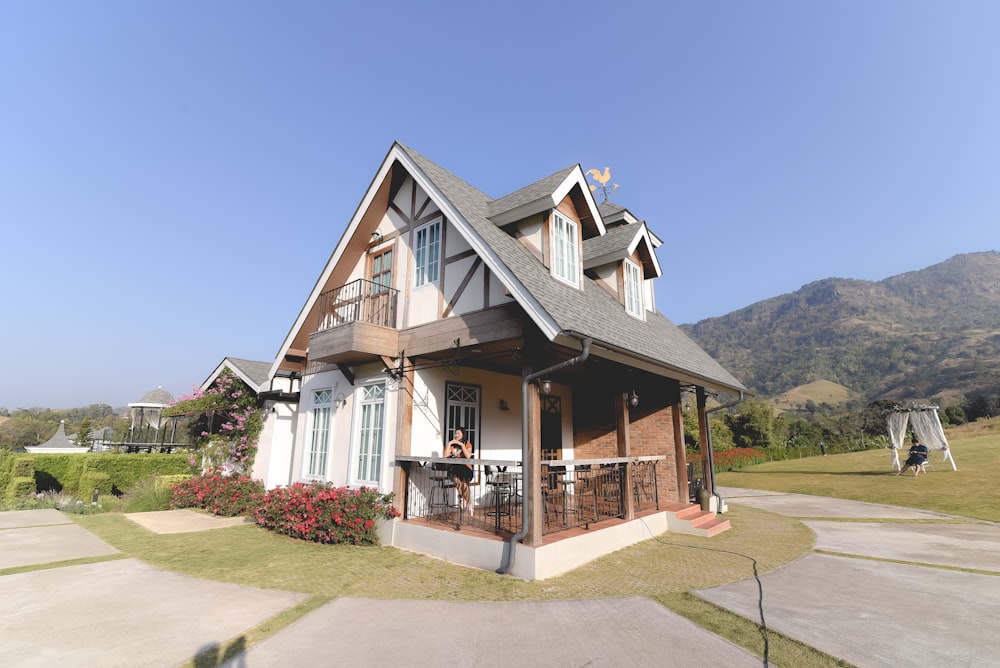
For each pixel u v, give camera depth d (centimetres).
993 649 420
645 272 1210
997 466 1881
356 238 1067
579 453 1277
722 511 1218
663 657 404
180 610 509
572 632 455
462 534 718
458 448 824
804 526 1061
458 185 996
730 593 573
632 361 852
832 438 4172
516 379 1130
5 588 584
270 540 876
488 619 488
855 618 491
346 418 1008
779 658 402
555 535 712
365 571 663
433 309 887
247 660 397
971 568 697
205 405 1391
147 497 1352
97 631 454
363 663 393
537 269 794
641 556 759
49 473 1825
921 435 1991
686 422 2898
